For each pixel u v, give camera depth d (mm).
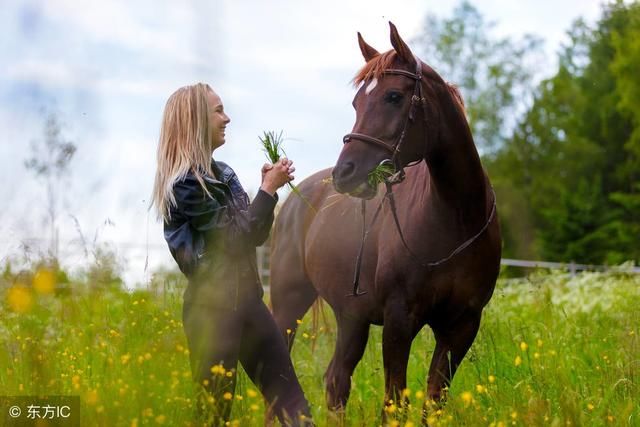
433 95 5730
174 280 6246
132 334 5699
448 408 5250
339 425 5152
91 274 6355
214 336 4832
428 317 6000
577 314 9656
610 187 48094
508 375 6363
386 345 6004
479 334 6938
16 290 5066
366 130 5547
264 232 4945
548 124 50719
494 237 6055
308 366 8156
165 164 4941
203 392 4562
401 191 6352
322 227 7289
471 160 5812
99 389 4699
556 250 36531
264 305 5090
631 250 35688
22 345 5637
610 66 41219
